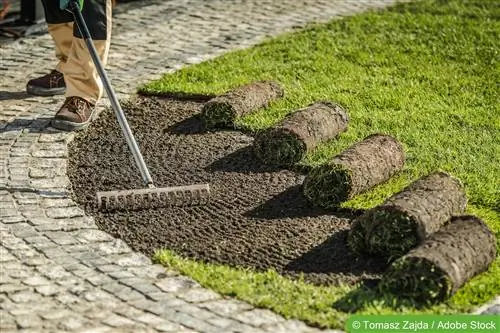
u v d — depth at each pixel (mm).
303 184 10070
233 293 8359
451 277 8273
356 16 15586
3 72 13359
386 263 9000
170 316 8000
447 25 15203
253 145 10977
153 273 8672
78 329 7738
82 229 9406
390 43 14578
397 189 10219
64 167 10680
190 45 14484
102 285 8445
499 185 10469
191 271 8672
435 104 12547
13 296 8195
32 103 12344
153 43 14516
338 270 8906
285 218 9766
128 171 10664
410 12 15820
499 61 14008
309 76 13336
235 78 13211
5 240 9109
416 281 8305
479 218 8961
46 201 9914
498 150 11305
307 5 16250
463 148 11297
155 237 9320
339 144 11180
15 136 11344
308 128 10906
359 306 8227
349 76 13375
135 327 7809
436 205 9094
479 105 12625
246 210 9891
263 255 9078
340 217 9797
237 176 10609
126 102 12477
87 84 11664
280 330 7867
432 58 14086
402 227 8898
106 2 11617
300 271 8852
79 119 11555
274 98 12336
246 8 16094
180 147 11250
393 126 11789
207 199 9898
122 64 13688
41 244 9078
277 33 14984
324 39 14688
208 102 11797
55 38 12406
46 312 7984
